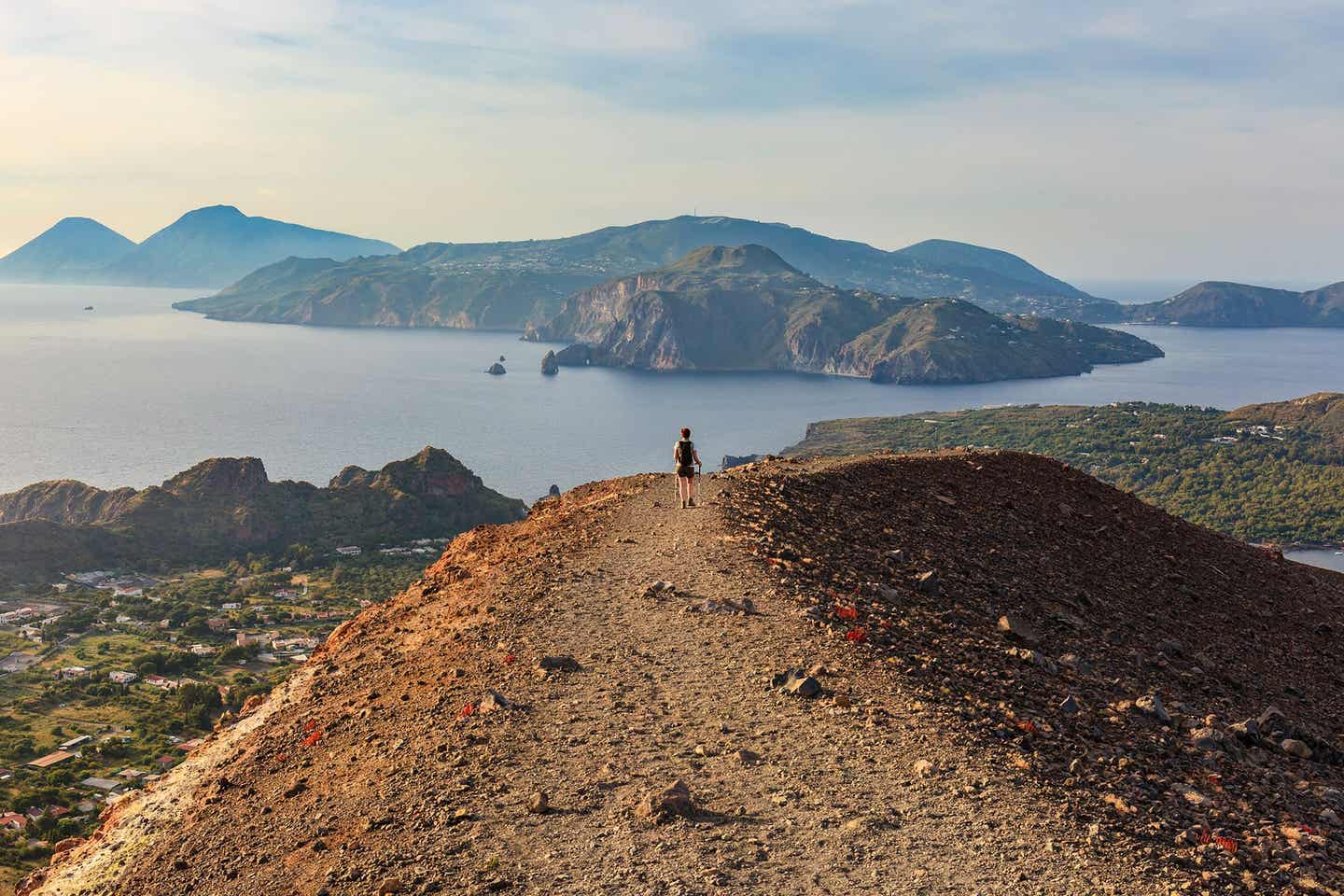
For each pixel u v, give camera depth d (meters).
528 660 19.91
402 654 23.14
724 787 13.98
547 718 16.95
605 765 14.92
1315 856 13.70
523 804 13.84
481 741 16.30
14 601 167.50
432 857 12.63
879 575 26.02
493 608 23.88
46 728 107.00
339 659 24.67
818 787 13.87
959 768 14.41
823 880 11.48
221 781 18.30
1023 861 11.93
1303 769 19.56
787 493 33.25
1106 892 11.29
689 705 17.09
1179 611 32.41
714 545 26.80
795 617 20.97
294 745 19.20
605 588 24.28
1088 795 14.20
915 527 32.03
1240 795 16.58
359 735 18.38
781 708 16.67
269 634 150.25
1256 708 24.81
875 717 16.12
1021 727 16.75
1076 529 37.53
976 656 21.08
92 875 16.33
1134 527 40.50
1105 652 25.03
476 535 34.91
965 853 12.11
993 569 29.84
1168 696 22.86
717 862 11.88
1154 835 13.16
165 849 15.97
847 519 31.20
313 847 13.96
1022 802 13.48
